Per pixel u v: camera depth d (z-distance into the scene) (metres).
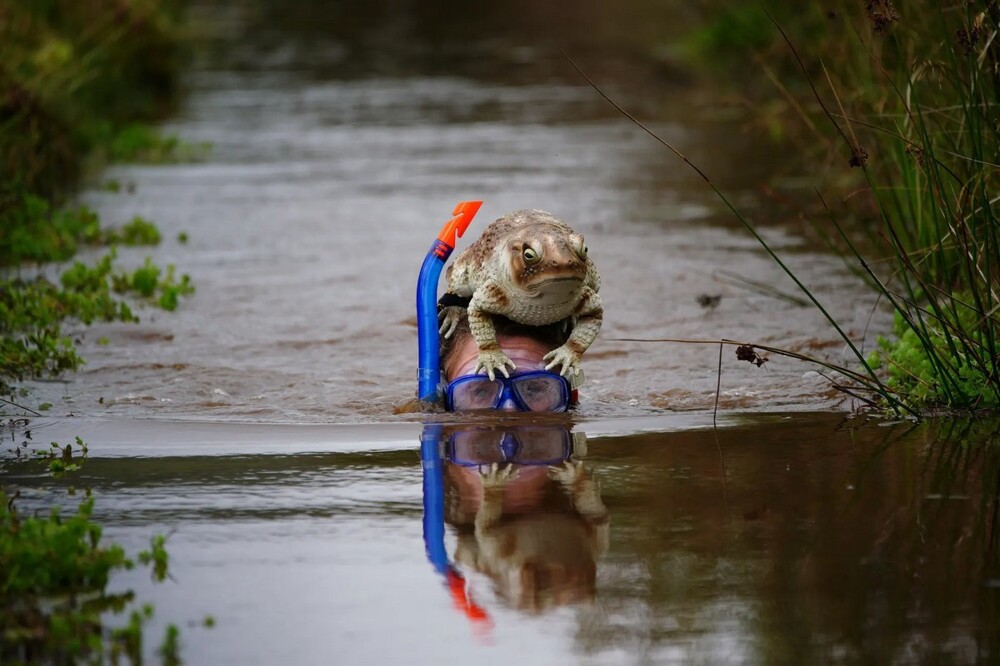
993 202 18.80
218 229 33.16
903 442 16.06
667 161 41.84
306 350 22.17
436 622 11.06
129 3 53.34
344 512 13.92
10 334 22.78
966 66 20.52
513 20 89.62
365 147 46.53
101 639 10.81
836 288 25.28
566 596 11.55
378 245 31.09
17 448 16.61
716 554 12.38
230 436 17.12
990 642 10.39
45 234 30.11
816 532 12.90
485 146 46.34
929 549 12.35
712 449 16.03
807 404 18.27
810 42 38.91
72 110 43.03
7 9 39.16
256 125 51.47
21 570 11.95
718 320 23.44
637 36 76.25
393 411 18.28
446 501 14.20
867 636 10.55
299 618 11.18
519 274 16.56
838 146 30.81
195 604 11.52
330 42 79.00
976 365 18.00
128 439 17.05
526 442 16.53
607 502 14.04
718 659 10.26
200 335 23.16
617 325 23.44
